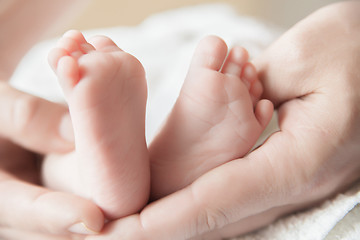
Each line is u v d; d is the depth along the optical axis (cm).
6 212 26
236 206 24
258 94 25
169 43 42
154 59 39
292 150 23
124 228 24
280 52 24
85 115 22
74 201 25
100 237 24
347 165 24
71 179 27
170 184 25
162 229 24
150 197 26
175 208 24
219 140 24
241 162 24
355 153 23
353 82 23
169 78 35
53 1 40
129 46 42
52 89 37
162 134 25
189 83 24
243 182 23
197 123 24
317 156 23
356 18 24
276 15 76
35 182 31
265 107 24
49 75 40
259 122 24
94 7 74
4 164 30
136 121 23
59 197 25
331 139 23
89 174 24
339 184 24
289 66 24
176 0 78
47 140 28
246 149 24
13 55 41
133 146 23
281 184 23
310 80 24
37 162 31
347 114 23
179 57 38
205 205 23
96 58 22
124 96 23
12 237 28
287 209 25
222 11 52
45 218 25
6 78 40
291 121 24
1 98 27
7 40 39
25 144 28
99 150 23
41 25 41
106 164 23
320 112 23
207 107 24
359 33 24
